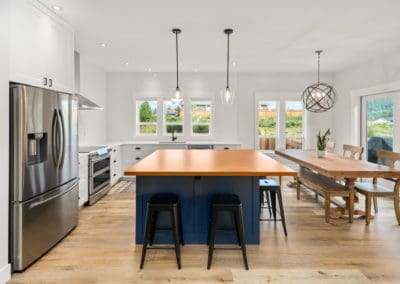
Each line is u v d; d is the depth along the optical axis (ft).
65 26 10.25
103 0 8.72
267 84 20.93
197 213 9.16
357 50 14.66
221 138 21.15
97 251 8.69
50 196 8.59
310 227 10.64
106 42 13.24
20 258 7.39
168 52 15.11
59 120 9.08
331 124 21.21
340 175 9.95
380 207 13.26
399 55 14.58
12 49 7.19
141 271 7.53
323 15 10.03
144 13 9.80
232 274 7.37
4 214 7.00
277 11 9.67
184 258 8.26
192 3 9.04
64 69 10.07
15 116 7.25
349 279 7.13
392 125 15.67
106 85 20.88
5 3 6.92
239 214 7.69
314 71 20.49
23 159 7.38
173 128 21.39
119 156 18.92
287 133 21.42
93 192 13.71
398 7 9.36
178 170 7.64
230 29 11.44
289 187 17.28
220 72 20.80
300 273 7.41
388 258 8.23
